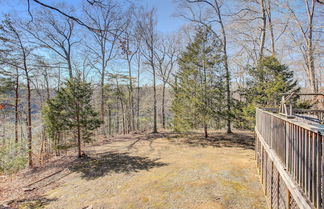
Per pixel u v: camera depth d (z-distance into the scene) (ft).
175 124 44.52
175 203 16.01
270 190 14.23
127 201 16.92
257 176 20.92
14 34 29.71
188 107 40.93
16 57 30.76
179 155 31.12
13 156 27.37
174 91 46.83
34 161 32.91
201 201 16.02
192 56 40.16
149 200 16.83
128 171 24.62
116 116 78.59
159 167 25.43
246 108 32.96
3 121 33.47
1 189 21.47
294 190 8.20
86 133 33.32
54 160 32.65
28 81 33.37
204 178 20.72
